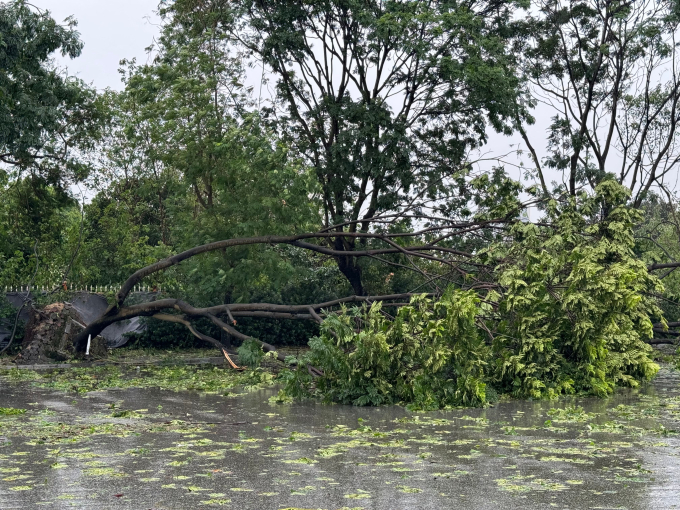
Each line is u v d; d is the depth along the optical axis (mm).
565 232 15633
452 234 17000
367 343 12016
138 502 5652
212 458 7391
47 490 6039
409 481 6363
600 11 28453
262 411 11133
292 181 21859
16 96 22375
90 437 8703
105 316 19688
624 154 30047
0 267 25078
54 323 20688
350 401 12219
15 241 27422
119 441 8422
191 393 13688
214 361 21172
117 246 28938
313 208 22953
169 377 16469
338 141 23812
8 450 7855
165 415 10648
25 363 19719
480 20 23016
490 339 14062
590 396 13109
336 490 6039
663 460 7277
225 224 22469
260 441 8414
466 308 11961
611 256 16016
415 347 12086
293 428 9422
